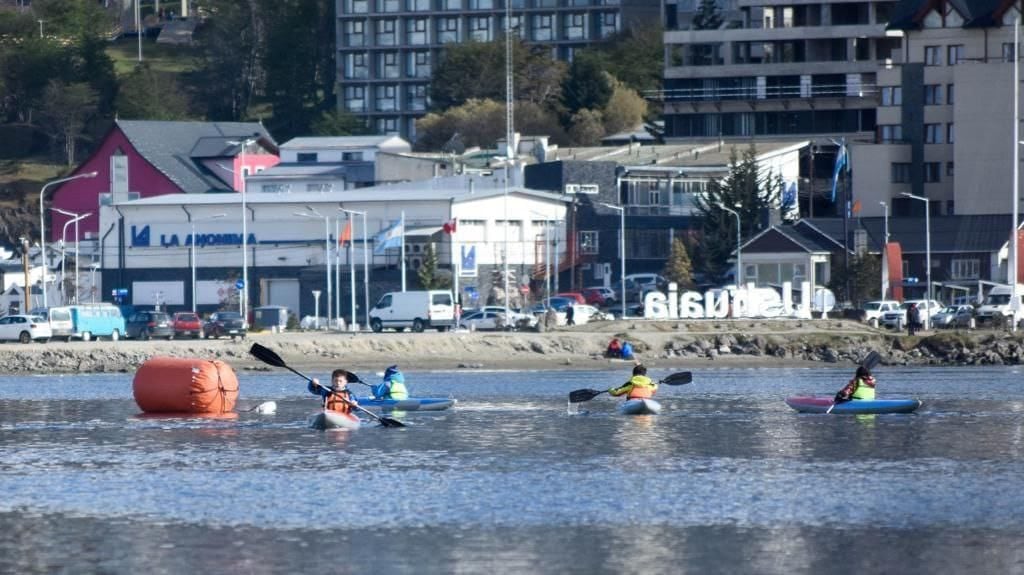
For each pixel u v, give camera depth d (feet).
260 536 541.34
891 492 622.13
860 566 499.92
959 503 598.34
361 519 568.82
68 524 562.25
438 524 559.79
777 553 515.91
